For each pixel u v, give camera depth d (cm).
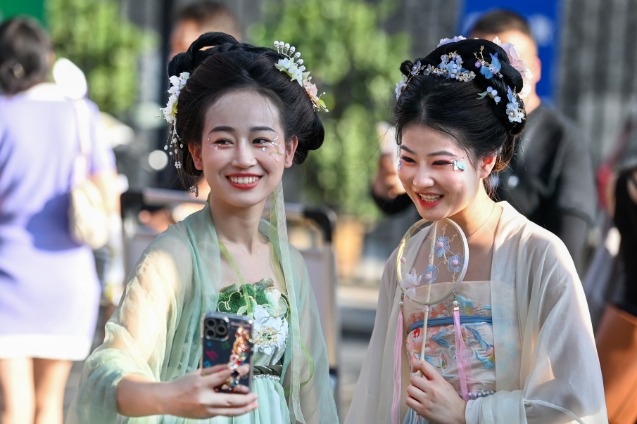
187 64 720
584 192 1080
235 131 673
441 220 740
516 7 1380
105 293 1277
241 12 2917
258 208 705
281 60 690
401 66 757
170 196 1020
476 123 707
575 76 2648
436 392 700
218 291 688
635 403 952
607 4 2630
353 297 2405
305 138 720
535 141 1080
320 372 731
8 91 1104
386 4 2684
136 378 622
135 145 2581
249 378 599
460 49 720
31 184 1095
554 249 714
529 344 710
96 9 2492
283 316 707
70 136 1109
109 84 2489
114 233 1271
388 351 764
